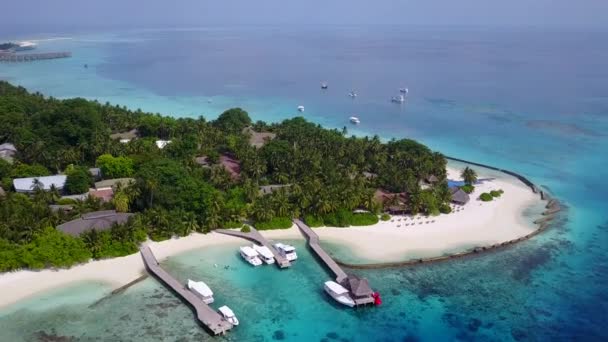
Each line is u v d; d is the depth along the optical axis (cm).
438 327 6625
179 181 9138
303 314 6788
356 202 9606
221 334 6272
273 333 6375
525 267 8206
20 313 6412
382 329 6562
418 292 7400
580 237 9406
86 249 7706
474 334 6500
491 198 11069
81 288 7019
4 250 7238
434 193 10356
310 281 7581
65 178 10231
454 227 9562
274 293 7231
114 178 10631
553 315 6925
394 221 9675
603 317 6894
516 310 7025
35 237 7562
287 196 9606
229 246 8481
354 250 8500
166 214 8594
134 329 6262
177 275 7519
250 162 11006
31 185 9706
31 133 11975
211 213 8881
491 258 8475
